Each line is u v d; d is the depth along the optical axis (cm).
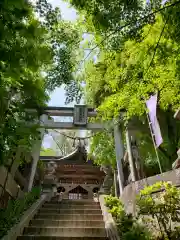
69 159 2030
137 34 425
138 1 402
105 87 805
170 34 430
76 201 1082
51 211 860
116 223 617
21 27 302
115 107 611
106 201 815
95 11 401
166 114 923
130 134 993
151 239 470
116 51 467
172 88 563
